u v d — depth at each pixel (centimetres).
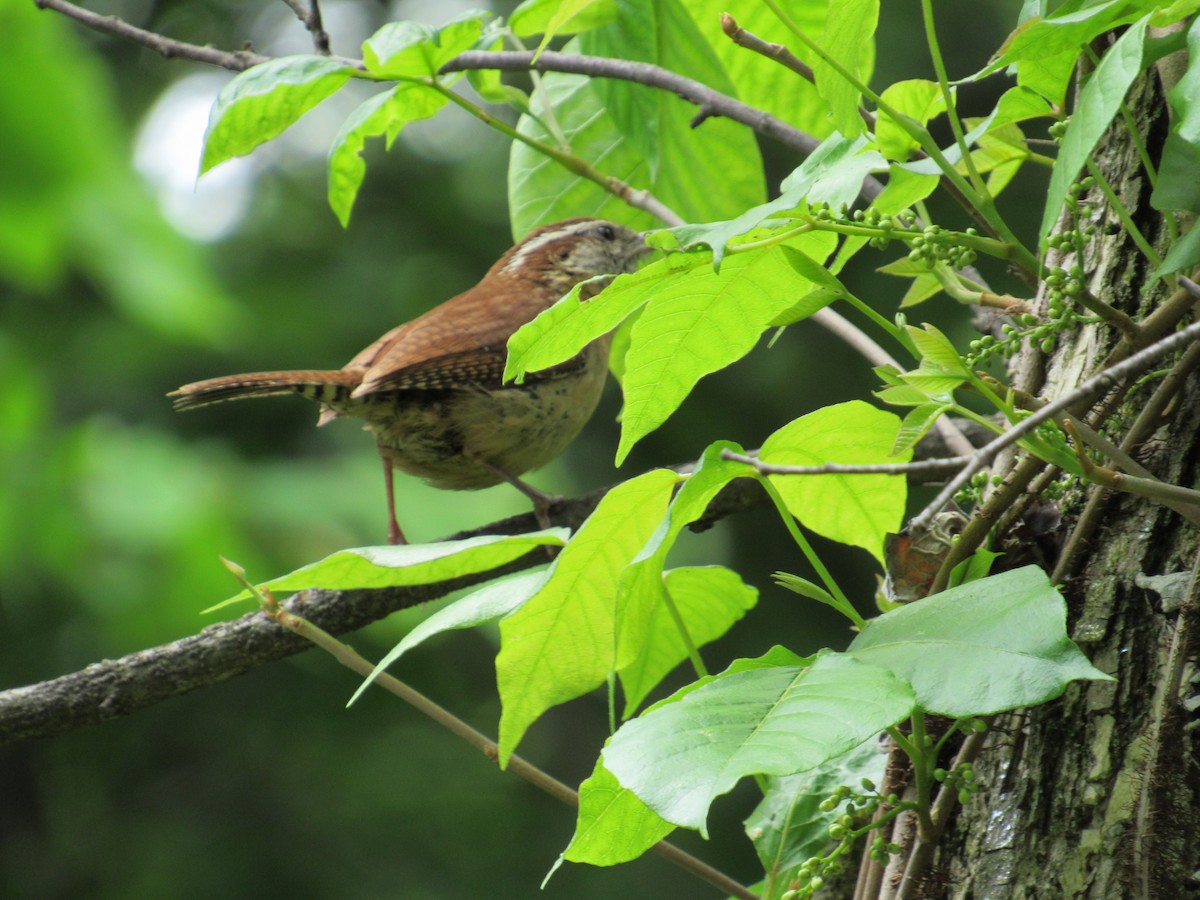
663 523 320
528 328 356
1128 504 380
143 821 1689
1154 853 340
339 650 448
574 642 392
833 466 265
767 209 332
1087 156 285
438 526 1330
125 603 1268
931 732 386
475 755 1736
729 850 1686
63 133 978
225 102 498
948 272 396
